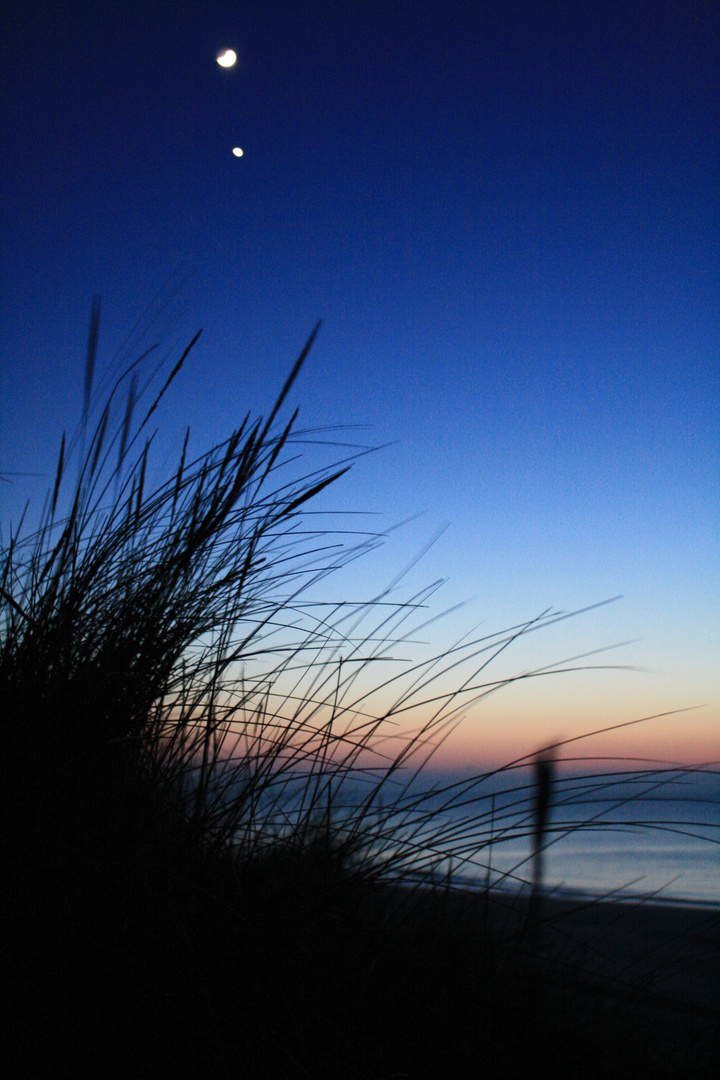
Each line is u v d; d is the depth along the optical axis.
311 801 1.06
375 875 0.89
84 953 0.69
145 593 1.13
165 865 0.85
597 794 1.29
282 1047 0.70
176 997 0.69
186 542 1.19
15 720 0.86
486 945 1.07
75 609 1.05
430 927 1.04
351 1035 0.82
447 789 1.03
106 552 1.15
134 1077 0.67
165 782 1.00
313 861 1.01
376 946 0.92
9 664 0.94
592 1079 1.01
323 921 0.84
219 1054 0.64
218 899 0.77
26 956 0.68
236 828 0.93
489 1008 0.97
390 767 1.06
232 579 1.20
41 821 0.76
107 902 0.78
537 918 1.11
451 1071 0.88
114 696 0.94
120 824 0.88
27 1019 0.66
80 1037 0.67
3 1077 0.64
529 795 1.05
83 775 0.83
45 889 0.74
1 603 1.03
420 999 0.91
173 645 1.06
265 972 0.77
